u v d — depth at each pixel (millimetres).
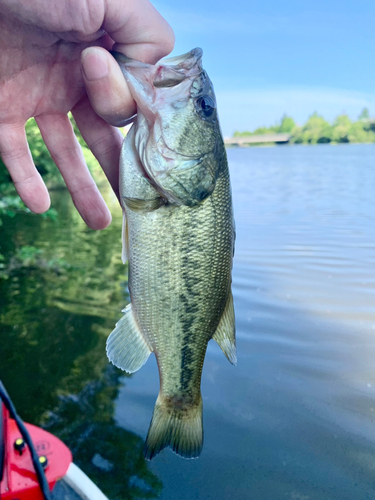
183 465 431
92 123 210
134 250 205
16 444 288
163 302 212
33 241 1450
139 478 413
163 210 204
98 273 1082
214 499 389
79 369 603
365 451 440
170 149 199
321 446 450
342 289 909
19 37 177
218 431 470
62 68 192
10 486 261
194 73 203
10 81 191
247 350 635
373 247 1293
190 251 210
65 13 164
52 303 857
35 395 540
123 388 557
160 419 229
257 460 431
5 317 783
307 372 576
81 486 318
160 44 177
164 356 222
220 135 214
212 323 227
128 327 214
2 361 622
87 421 491
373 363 600
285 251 1245
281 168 5262
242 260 1141
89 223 229
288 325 719
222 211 215
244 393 533
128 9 164
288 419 488
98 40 181
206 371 581
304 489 399
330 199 2557
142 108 185
